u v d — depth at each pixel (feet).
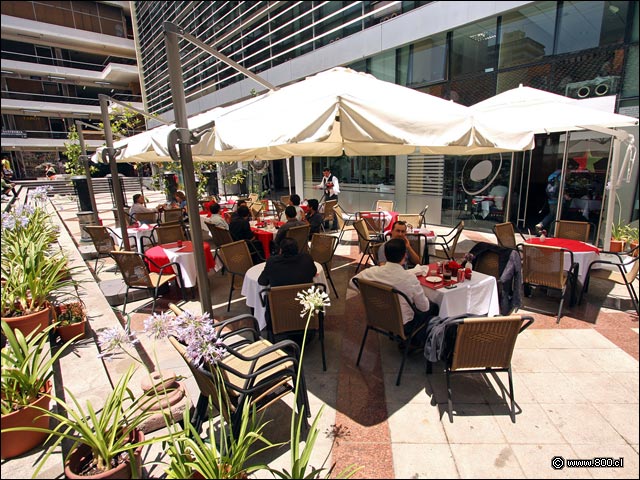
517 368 9.86
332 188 30.63
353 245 26.68
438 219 31.99
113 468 5.98
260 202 33.09
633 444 6.26
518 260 11.55
